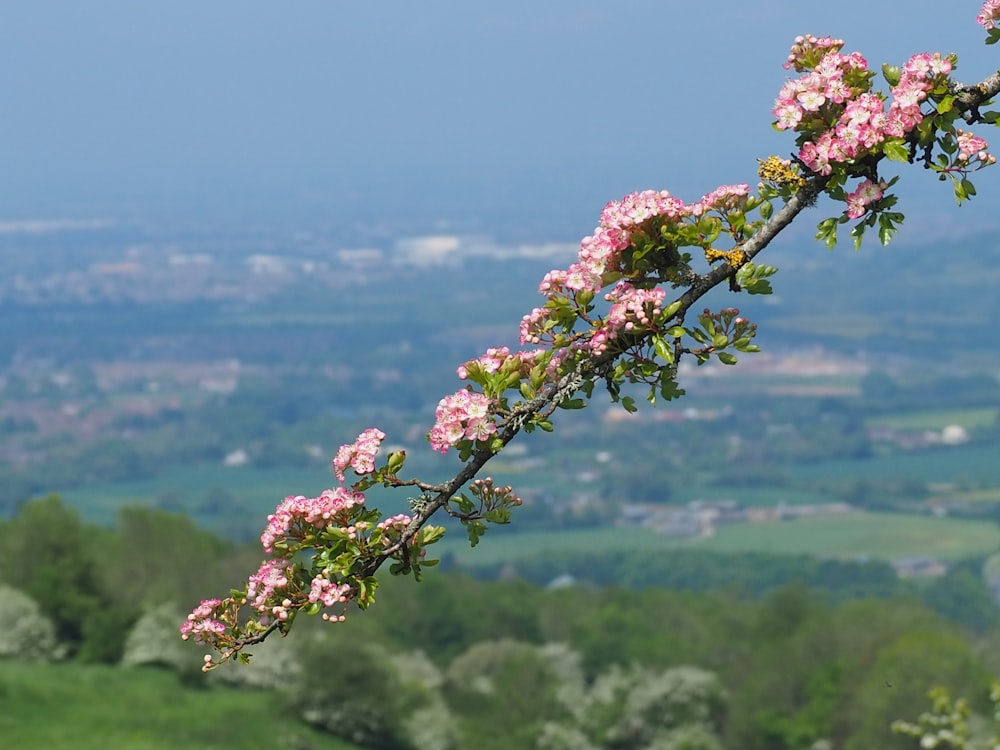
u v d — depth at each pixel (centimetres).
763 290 572
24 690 8075
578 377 566
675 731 9900
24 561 10044
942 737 1237
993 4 593
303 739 8319
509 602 13750
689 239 575
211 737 7875
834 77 581
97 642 9450
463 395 558
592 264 580
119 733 7500
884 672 7625
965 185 571
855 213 572
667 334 566
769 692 9531
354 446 551
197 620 543
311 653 8862
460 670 11694
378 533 550
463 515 557
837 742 8831
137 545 11456
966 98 579
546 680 10475
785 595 12006
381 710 8706
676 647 12494
